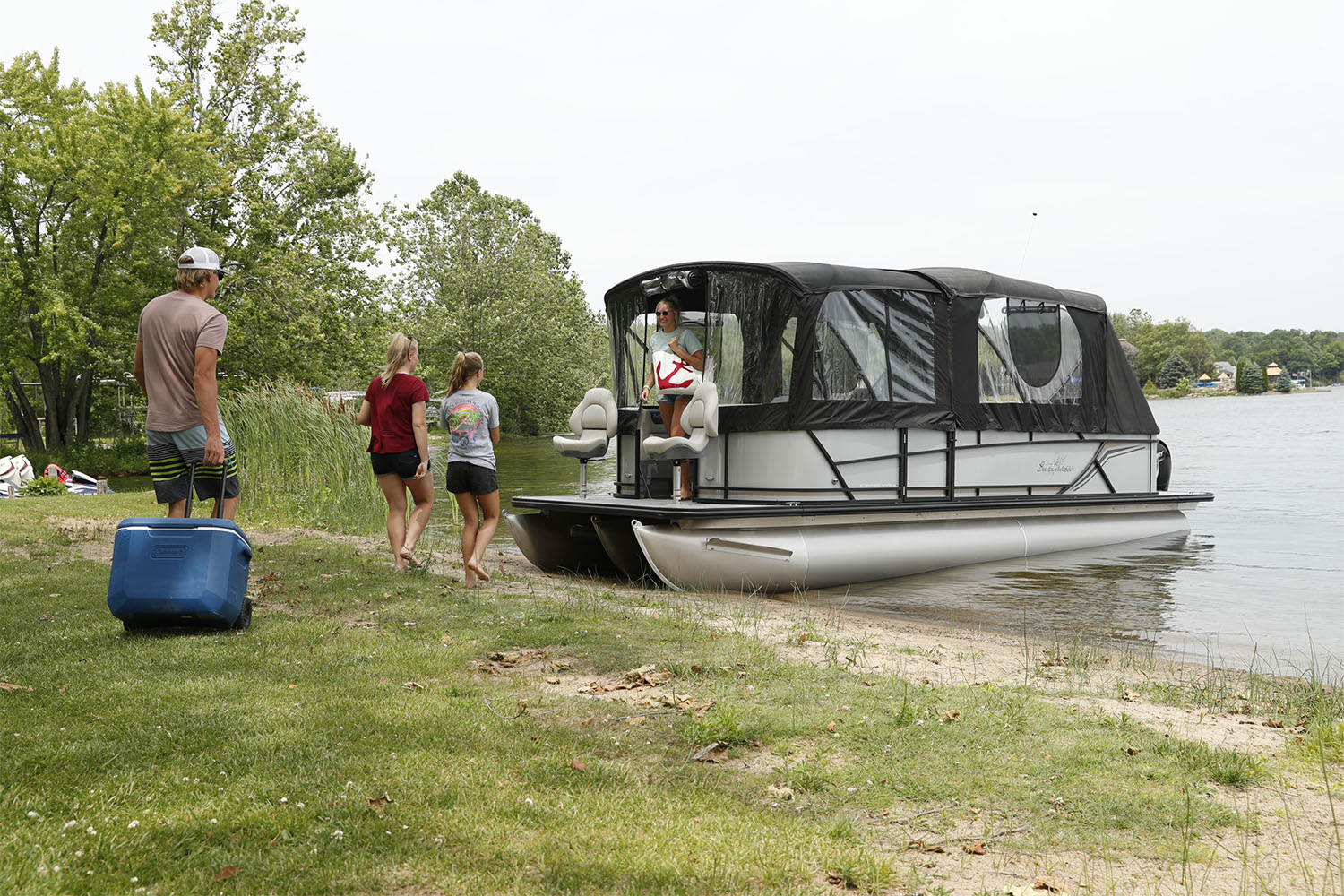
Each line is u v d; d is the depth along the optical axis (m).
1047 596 8.28
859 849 2.74
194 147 26.31
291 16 30.06
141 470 27.92
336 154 29.86
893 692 4.37
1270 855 2.79
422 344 42.69
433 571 7.91
